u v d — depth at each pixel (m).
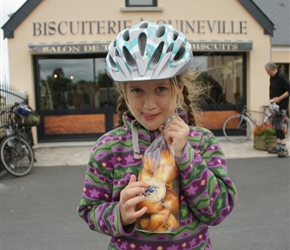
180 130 1.20
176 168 1.19
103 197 1.36
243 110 9.25
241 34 9.45
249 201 4.48
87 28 9.05
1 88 7.26
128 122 1.38
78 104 9.59
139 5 9.18
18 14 8.88
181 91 1.36
